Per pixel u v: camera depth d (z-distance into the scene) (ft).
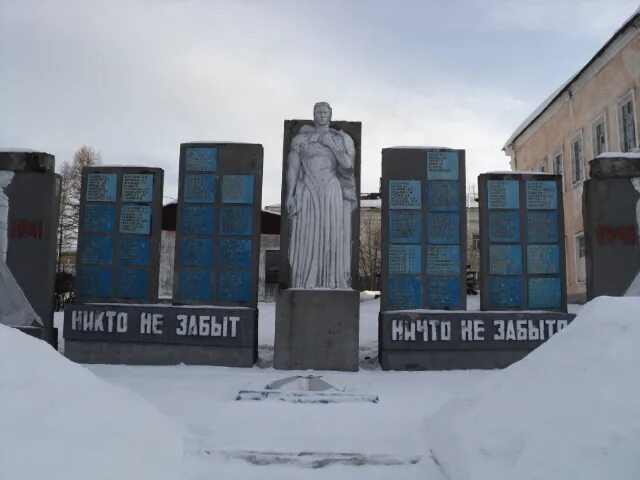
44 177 37.81
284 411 23.50
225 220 37.88
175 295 37.45
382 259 37.40
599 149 70.49
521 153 94.43
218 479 17.03
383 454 18.44
